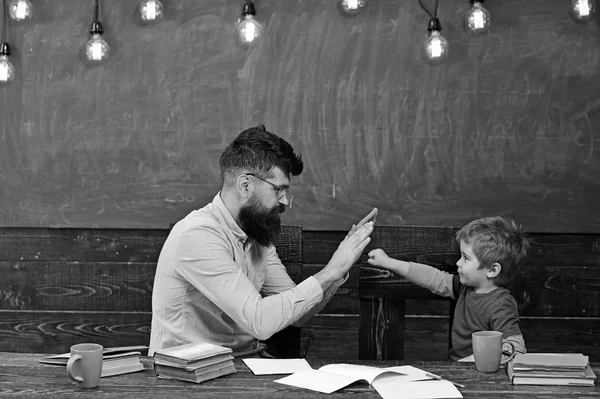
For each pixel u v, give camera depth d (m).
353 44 3.58
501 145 3.59
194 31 3.61
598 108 3.58
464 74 3.58
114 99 3.64
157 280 2.31
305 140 3.62
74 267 3.71
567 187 3.61
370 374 1.88
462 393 1.78
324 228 3.64
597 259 3.64
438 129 3.60
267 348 2.65
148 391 1.76
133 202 3.67
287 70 3.60
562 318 3.64
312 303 2.18
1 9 3.62
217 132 3.63
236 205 2.29
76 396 1.73
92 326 3.73
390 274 2.65
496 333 1.99
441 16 3.57
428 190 3.62
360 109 3.60
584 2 3.37
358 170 3.62
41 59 3.64
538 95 3.58
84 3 3.62
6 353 2.09
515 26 3.57
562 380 1.84
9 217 3.69
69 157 3.66
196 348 1.92
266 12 3.59
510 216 3.62
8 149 3.67
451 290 2.61
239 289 2.16
